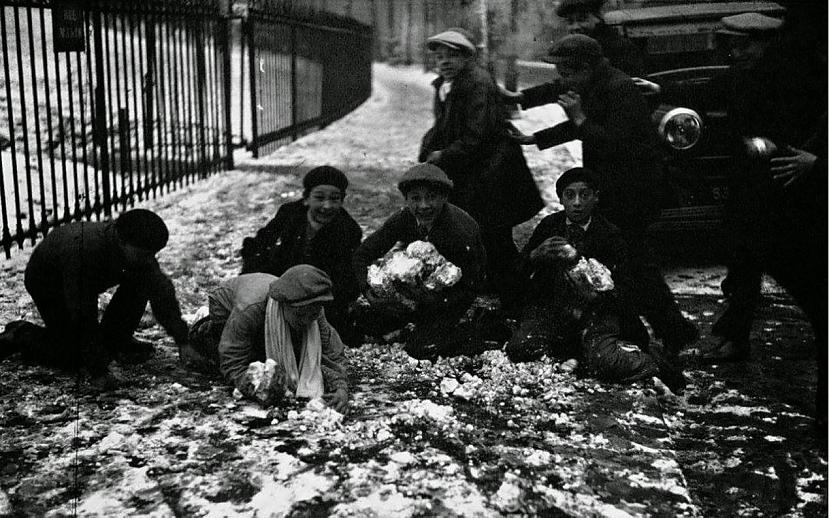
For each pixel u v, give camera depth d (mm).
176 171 10883
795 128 4656
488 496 3596
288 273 4402
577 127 5512
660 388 4730
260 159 13117
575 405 4527
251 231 8477
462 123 6211
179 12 10109
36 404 4402
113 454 3896
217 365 4855
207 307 5164
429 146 6438
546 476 3789
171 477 3697
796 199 4512
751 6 7430
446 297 5211
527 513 3469
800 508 3689
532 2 18625
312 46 17344
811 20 4559
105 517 3400
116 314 4871
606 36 6953
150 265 4672
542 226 5223
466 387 4688
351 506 3477
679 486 3750
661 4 8125
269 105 14312
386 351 5277
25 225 7863
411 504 3494
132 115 11156
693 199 6879
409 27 45375
